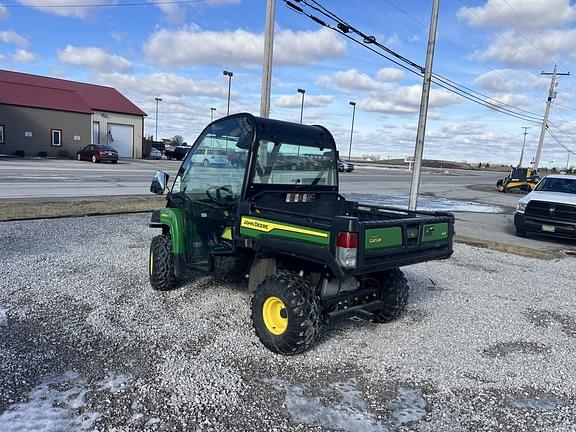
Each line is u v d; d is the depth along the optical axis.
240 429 2.97
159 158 48.53
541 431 3.17
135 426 2.91
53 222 9.80
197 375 3.62
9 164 26.67
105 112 44.16
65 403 3.11
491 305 5.98
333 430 3.02
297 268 4.38
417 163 12.79
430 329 4.99
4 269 6.14
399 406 3.39
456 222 14.60
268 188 4.75
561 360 4.39
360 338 4.63
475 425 3.20
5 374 3.45
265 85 11.63
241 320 4.80
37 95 38.56
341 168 42.94
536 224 11.62
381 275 4.96
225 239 4.83
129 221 10.40
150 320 4.68
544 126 38.28
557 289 7.01
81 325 4.45
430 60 12.45
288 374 3.76
